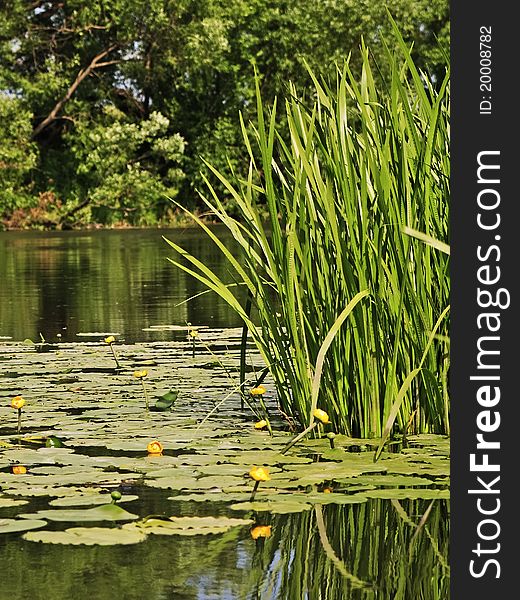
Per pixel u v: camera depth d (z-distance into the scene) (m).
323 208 4.12
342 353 4.10
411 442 3.91
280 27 32.28
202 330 7.76
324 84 4.23
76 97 30.59
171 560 2.50
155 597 2.23
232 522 2.81
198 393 5.04
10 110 27.69
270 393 5.09
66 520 2.81
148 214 32.06
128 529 2.72
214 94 33.06
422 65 31.61
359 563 2.49
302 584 2.33
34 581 2.34
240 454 3.67
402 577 2.39
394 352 3.97
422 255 4.04
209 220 32.88
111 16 29.53
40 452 3.69
